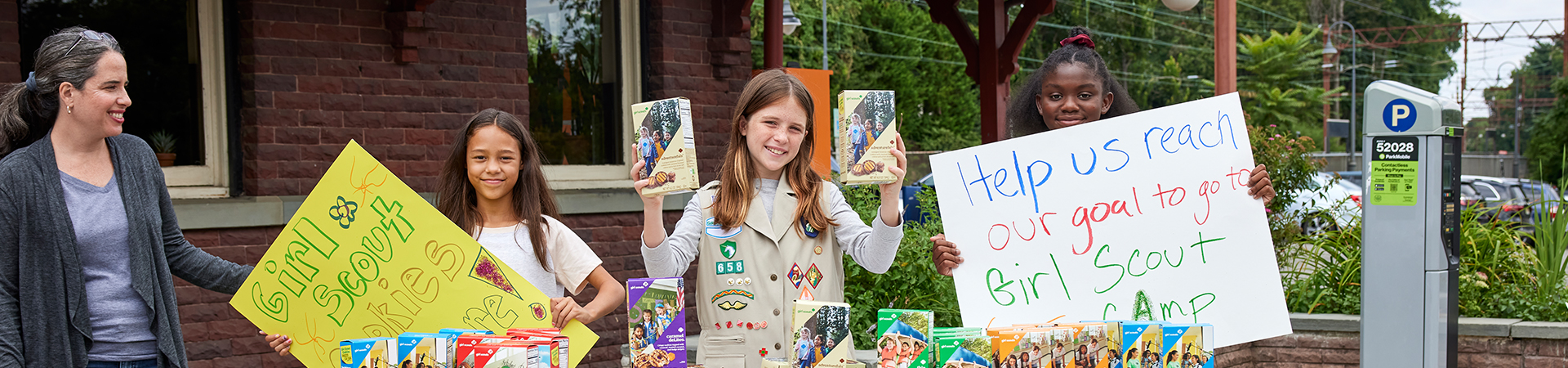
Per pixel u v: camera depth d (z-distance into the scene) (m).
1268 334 2.53
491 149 2.58
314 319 2.31
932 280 4.50
